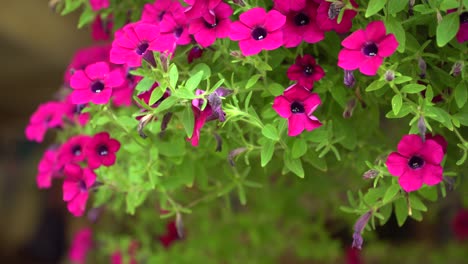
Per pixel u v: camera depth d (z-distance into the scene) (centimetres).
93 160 94
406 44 86
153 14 94
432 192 89
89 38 246
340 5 83
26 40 237
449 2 80
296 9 86
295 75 89
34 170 273
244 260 132
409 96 90
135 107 103
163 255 133
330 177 113
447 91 90
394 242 155
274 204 127
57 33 241
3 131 284
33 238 259
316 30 87
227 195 106
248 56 88
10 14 229
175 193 110
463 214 131
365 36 82
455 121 85
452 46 89
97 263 160
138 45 88
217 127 94
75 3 109
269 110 90
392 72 82
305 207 132
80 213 97
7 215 265
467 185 106
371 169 86
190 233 134
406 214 91
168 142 98
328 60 95
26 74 254
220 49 90
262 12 84
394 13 83
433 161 82
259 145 96
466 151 86
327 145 91
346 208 91
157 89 86
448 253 138
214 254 133
